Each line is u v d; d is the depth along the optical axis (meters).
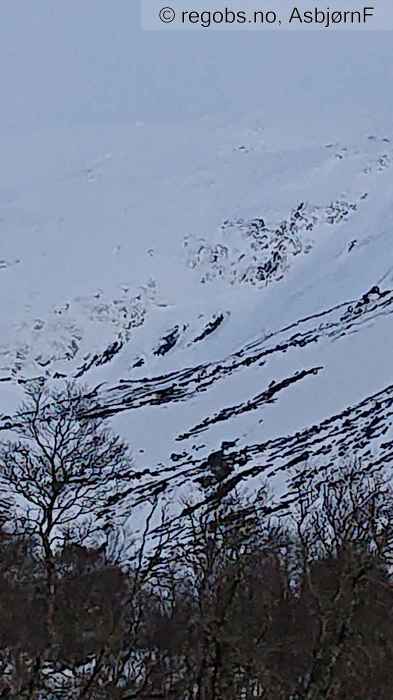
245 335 96.69
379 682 25.44
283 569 29.70
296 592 28.84
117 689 23.17
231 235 115.31
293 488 54.06
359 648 25.06
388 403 73.94
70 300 102.38
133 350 96.00
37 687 22.88
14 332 96.75
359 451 65.38
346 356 85.00
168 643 24.31
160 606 26.53
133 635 23.98
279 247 113.00
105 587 24.73
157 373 91.25
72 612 23.92
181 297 105.31
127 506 42.53
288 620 26.11
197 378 87.88
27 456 45.19
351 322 93.94
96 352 95.69
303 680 25.42
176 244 114.75
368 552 27.02
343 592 25.05
